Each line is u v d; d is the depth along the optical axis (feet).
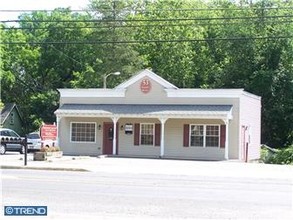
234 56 195.00
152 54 205.98
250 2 203.41
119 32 204.13
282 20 187.52
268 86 183.32
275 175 81.30
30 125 232.53
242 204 46.60
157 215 39.96
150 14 205.87
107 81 202.08
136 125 134.10
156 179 70.74
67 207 42.98
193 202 47.42
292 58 189.37
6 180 63.52
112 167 91.61
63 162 101.91
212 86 199.21
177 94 132.05
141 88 135.44
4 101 238.48
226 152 125.59
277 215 40.88
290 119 183.93
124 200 47.80
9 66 231.50
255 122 144.46
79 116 136.26
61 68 231.71
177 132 130.93
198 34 203.00
